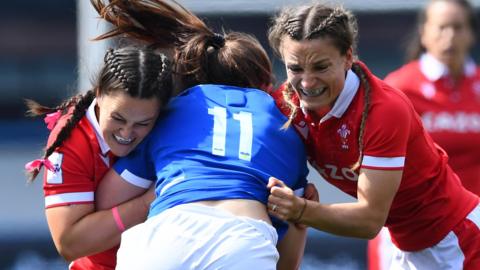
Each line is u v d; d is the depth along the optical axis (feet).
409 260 46.75
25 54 89.30
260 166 39.60
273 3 66.74
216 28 69.56
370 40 77.97
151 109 38.78
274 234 38.83
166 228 37.81
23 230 75.10
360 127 40.45
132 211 40.75
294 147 41.16
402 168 40.55
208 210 37.99
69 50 90.12
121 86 38.22
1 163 75.82
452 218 45.14
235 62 42.73
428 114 65.98
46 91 88.38
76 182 40.65
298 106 41.75
